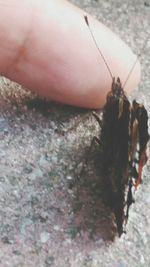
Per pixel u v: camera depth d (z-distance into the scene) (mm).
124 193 65
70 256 66
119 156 66
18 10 73
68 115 79
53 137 77
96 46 77
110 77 77
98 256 66
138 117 65
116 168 66
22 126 77
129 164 65
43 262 65
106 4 93
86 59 76
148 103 81
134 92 82
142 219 70
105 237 68
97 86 77
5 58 76
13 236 67
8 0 73
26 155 75
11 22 73
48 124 78
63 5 77
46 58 75
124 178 65
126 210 68
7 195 70
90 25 78
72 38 76
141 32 90
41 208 70
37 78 77
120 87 68
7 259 65
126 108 64
